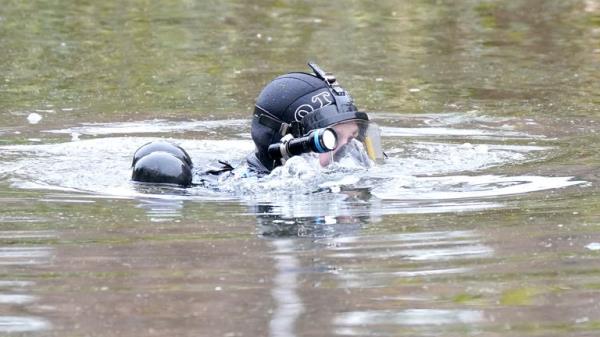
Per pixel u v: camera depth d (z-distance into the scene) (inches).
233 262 619.8
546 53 1614.2
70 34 1772.9
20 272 607.8
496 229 684.7
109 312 541.6
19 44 1689.2
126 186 833.5
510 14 1925.4
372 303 549.6
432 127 1124.5
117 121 1173.1
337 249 644.1
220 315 534.6
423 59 1581.0
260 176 847.7
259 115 860.0
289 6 2034.9
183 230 693.3
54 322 528.7
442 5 2015.3
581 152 960.9
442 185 818.8
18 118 1183.6
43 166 920.3
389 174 853.2
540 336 508.7
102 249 650.8
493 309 542.0
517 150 979.3
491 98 1301.7
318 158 839.1
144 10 1991.9
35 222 717.9
